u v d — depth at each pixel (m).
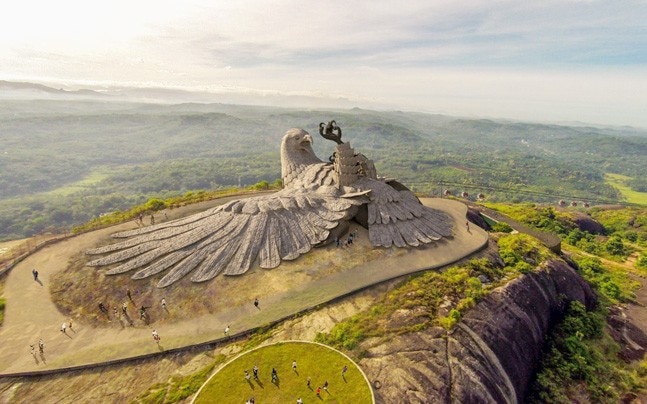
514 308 31.97
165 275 34.31
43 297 33.00
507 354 28.48
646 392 31.56
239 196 56.72
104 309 31.41
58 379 25.56
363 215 42.56
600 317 39.59
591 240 68.56
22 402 23.94
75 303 32.31
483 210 61.78
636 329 39.66
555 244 48.22
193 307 31.36
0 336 28.73
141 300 32.22
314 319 29.55
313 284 33.47
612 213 99.88
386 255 37.69
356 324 28.44
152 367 26.33
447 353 25.84
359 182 44.97
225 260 35.66
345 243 39.41
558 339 34.69
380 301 31.11
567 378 31.41
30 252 39.34
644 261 59.72
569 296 39.06
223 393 22.98
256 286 33.31
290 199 41.44
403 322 28.36
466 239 42.00
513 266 38.12
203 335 28.70
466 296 31.58
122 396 24.14
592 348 34.97
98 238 42.25
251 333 28.83
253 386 23.39
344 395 22.59
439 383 23.88
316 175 47.31
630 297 45.91
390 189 45.03
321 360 25.16
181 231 38.97
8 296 33.16
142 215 49.19
